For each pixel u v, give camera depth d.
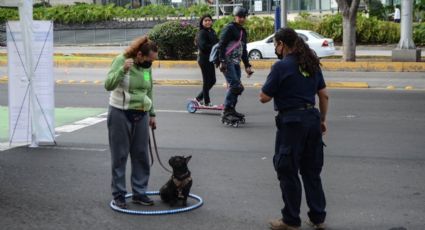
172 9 43.44
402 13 23.92
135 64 6.61
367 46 34.06
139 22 41.41
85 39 40.81
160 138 10.76
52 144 10.23
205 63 13.02
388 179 7.96
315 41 27.31
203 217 6.52
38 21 9.82
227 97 11.80
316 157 5.94
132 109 6.62
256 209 6.78
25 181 7.98
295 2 49.88
